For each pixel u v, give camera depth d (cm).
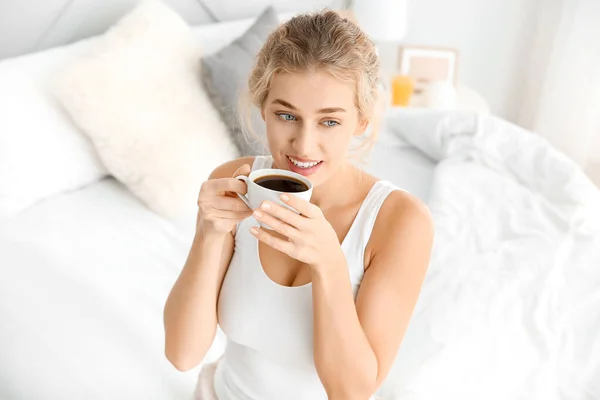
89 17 228
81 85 188
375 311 97
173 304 106
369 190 105
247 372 110
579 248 193
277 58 91
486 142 241
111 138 191
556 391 143
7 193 180
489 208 212
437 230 197
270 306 102
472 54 361
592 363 151
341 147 95
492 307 162
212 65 218
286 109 92
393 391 138
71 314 147
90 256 169
